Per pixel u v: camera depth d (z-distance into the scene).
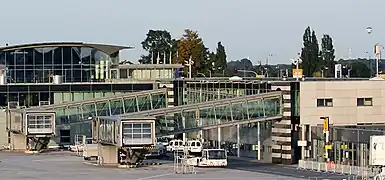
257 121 116.44
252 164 115.69
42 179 93.88
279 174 98.25
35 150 139.50
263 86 123.94
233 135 134.00
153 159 123.25
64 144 152.25
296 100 116.31
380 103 117.94
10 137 145.50
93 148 121.62
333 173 99.62
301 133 115.50
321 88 115.94
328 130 109.56
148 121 107.31
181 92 150.38
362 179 91.00
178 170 104.06
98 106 145.50
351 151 105.06
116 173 100.69
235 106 116.62
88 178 94.50
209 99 142.00
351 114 116.81
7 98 162.38
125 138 106.50
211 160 109.69
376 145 88.81
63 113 143.25
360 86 117.12
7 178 95.19
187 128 115.31
